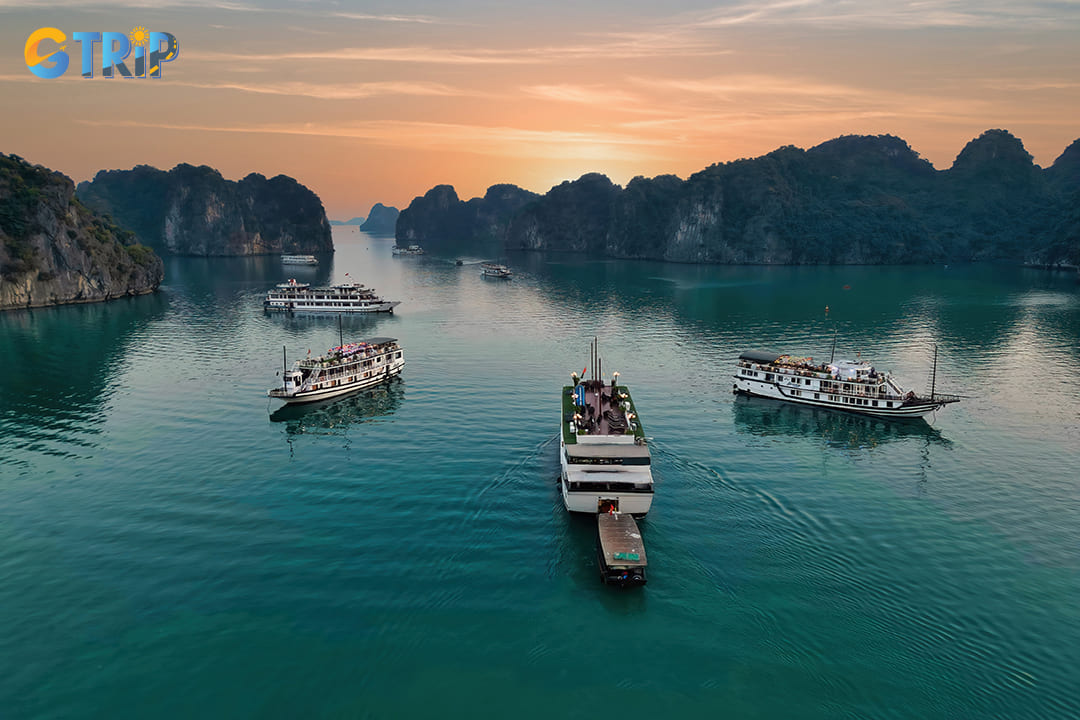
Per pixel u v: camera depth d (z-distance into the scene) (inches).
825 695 1391.5
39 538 2036.2
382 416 3302.2
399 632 1579.7
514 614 1653.5
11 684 1419.8
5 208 7431.1
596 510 2121.1
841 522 2155.5
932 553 1963.6
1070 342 5393.7
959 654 1517.0
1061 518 2207.2
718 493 2379.4
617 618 1641.2
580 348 5132.9
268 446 2869.1
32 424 3186.5
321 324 6451.8
